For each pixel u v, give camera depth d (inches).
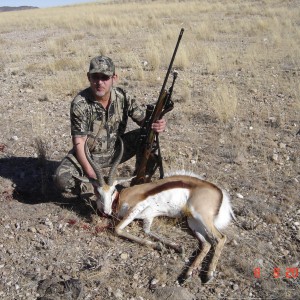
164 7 643.5
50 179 116.9
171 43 298.4
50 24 530.0
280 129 144.1
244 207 99.6
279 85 191.2
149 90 195.0
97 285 78.6
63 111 173.2
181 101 176.2
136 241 89.2
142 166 101.0
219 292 76.3
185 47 275.9
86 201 102.8
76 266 83.8
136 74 213.6
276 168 118.8
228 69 224.8
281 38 293.9
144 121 104.3
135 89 197.3
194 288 77.3
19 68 258.7
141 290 77.2
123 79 212.7
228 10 524.1
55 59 278.4
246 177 113.7
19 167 124.4
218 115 153.9
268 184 109.9
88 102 99.9
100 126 102.3
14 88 210.8
